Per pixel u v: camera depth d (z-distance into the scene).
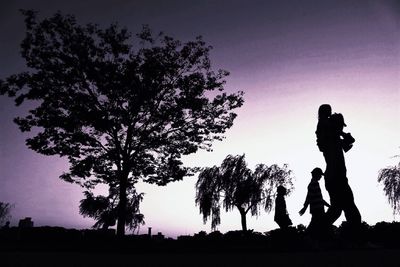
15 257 4.05
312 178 6.12
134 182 19.09
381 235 5.84
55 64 18.12
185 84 19.78
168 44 20.69
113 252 6.55
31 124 17.45
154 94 18.67
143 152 19.12
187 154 19.95
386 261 2.78
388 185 29.67
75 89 18.34
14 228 16.77
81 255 4.74
